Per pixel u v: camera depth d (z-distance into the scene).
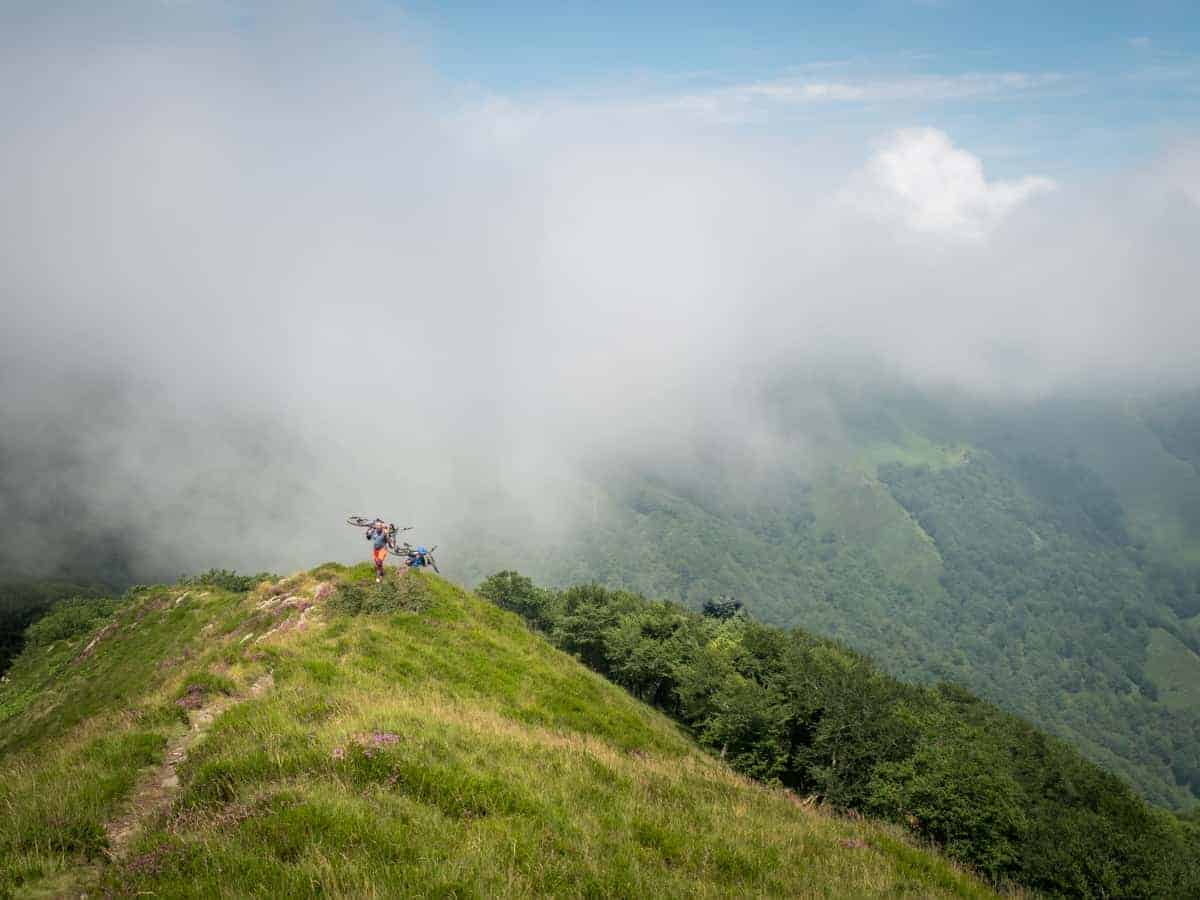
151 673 39.00
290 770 13.77
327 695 19.95
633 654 75.25
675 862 13.55
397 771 14.00
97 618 72.94
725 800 19.16
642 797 16.95
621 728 29.41
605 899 11.16
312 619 31.00
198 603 51.00
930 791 42.50
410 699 21.75
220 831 11.56
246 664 23.81
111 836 12.66
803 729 58.69
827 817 21.25
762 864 14.33
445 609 33.50
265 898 9.58
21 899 10.52
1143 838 45.59
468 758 15.66
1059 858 40.06
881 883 14.84
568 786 15.95
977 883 17.64
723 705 57.53
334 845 10.95
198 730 18.12
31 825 12.21
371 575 35.56
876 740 50.44
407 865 10.60
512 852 11.66
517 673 30.73
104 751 16.08
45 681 53.50
